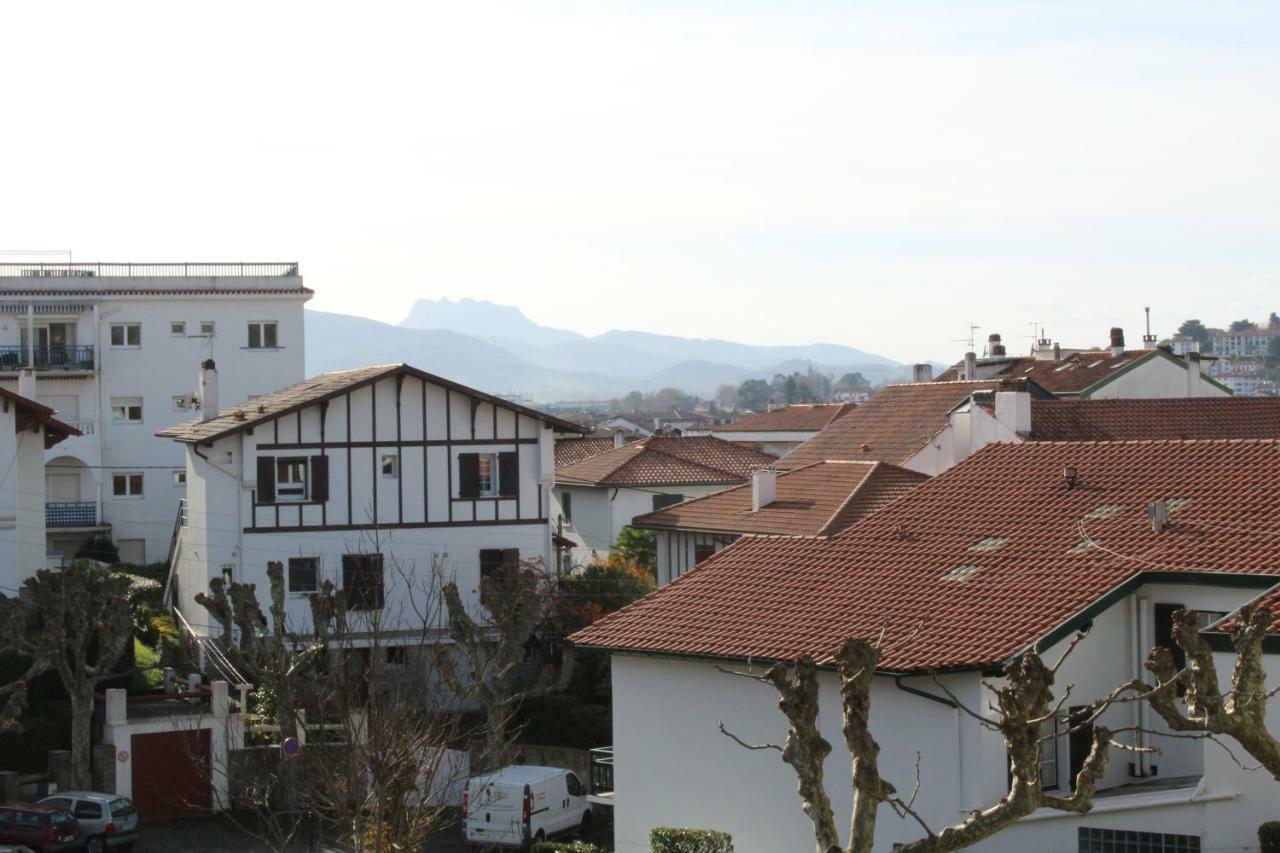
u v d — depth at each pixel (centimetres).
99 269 7750
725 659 2833
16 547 5150
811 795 1823
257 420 5284
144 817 4128
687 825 2930
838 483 5162
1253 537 2677
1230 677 2386
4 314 7400
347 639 4212
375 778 2845
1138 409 5609
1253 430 5578
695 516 5328
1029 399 5266
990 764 2527
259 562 5334
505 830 3644
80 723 4088
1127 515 2927
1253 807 2412
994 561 2884
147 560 7525
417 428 5500
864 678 1822
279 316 7762
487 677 4456
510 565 5081
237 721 4216
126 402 7550
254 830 3953
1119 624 2684
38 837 3616
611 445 8500
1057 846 2505
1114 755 2683
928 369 8631
